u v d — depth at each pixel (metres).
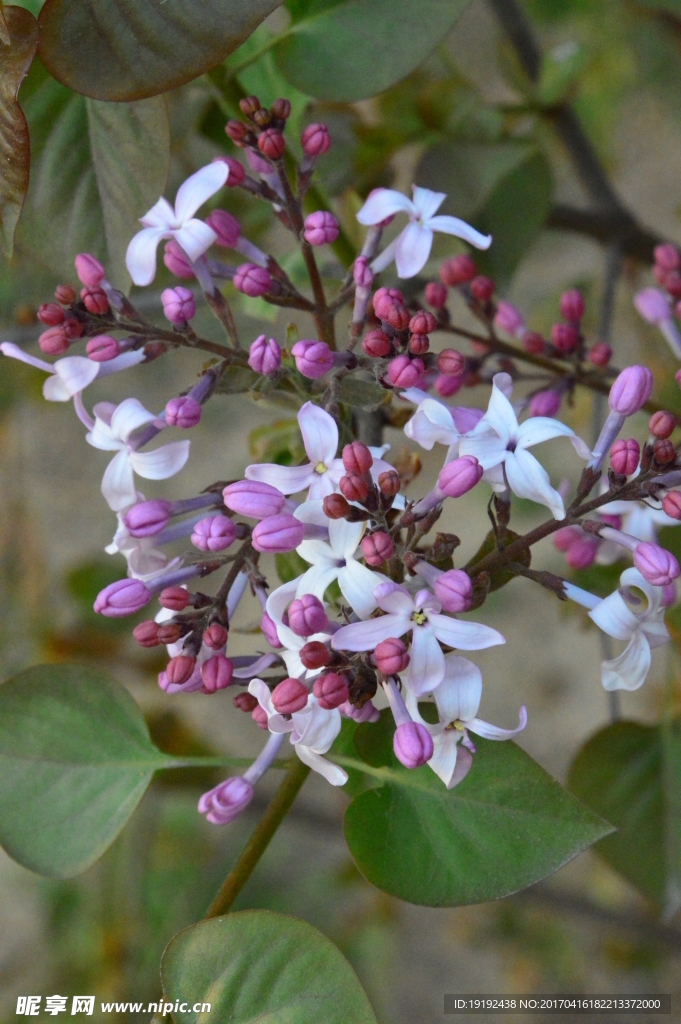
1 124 0.48
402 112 0.65
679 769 0.57
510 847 0.50
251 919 0.50
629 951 1.03
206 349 0.51
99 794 0.54
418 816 0.51
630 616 0.49
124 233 0.52
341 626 0.48
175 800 1.00
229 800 0.51
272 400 0.55
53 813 0.54
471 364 0.58
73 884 0.93
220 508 0.51
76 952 0.90
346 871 1.02
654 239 0.68
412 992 1.09
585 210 0.68
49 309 0.51
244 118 0.57
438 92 0.65
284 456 0.58
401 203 0.51
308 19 0.54
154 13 0.48
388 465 0.48
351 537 0.48
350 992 0.49
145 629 0.50
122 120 0.52
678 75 0.86
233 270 0.52
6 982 0.96
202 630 0.50
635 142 1.06
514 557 0.50
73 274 0.53
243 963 0.50
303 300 0.53
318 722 0.48
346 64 0.54
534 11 0.82
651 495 0.49
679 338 0.59
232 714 1.21
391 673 0.47
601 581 0.60
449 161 0.62
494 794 0.50
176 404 0.50
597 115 0.88
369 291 0.52
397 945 1.10
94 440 0.51
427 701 0.50
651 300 0.60
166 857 1.00
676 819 0.57
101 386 1.15
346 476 0.48
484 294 0.57
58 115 0.52
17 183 0.49
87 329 0.51
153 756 0.54
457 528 1.10
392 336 0.50
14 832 0.53
